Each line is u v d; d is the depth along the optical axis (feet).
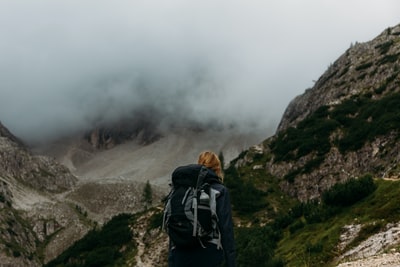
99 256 531.09
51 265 565.94
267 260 238.07
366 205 243.81
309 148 611.88
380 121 556.51
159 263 497.87
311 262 217.36
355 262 68.08
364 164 522.47
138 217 620.49
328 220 265.54
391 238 176.55
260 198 568.82
